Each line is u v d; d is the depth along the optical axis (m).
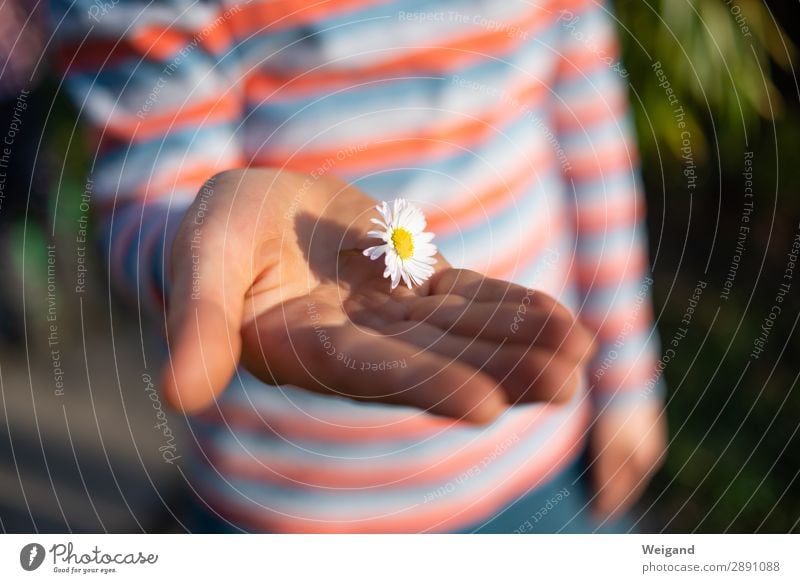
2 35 0.80
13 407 0.89
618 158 0.56
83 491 0.75
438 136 0.53
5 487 0.76
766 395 0.80
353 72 0.53
